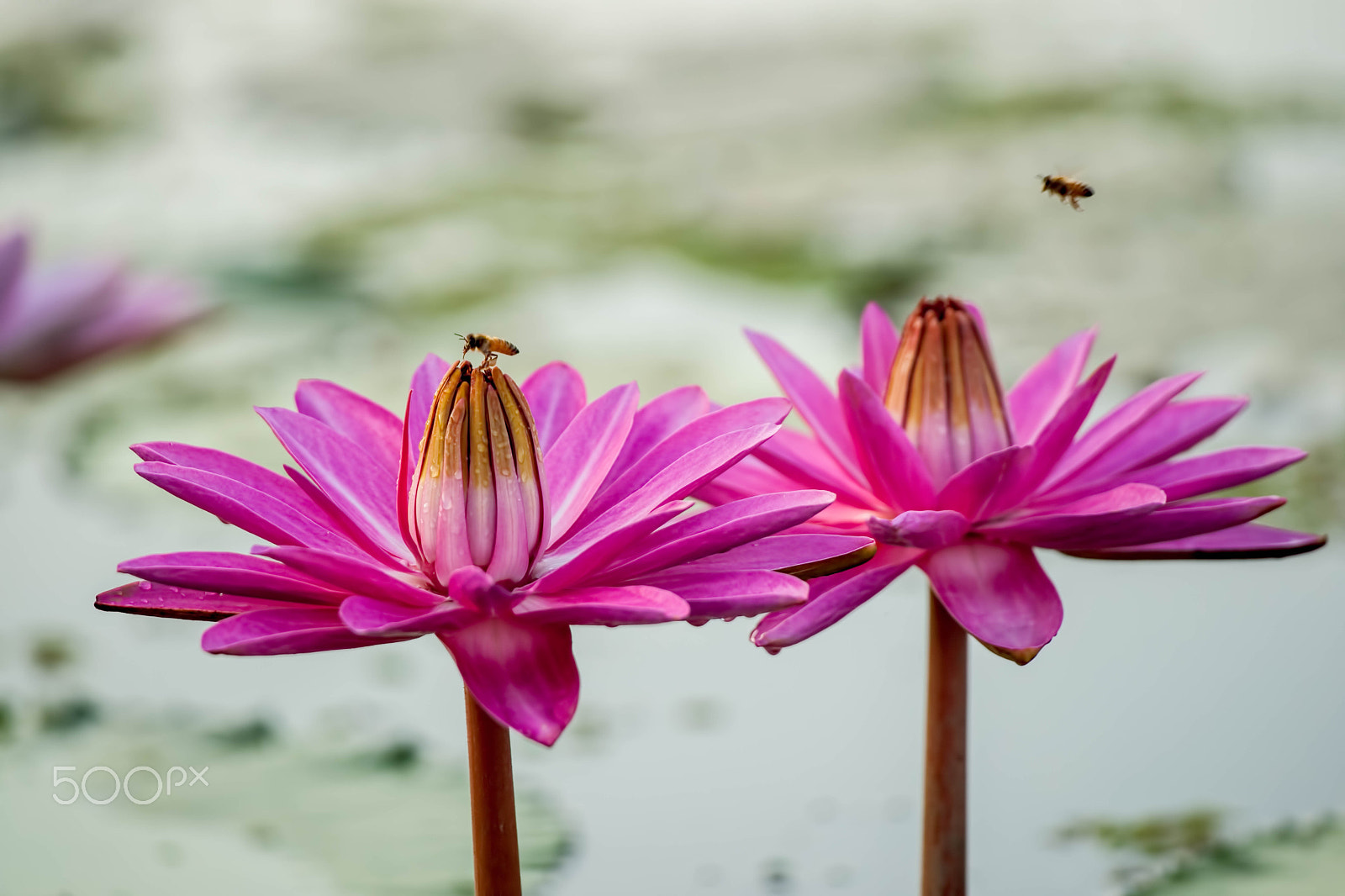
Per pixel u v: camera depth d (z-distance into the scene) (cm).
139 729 122
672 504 104
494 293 198
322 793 118
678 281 200
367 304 197
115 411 165
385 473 107
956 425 109
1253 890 112
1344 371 159
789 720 125
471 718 106
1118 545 107
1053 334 173
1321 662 126
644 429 109
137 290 141
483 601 103
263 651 102
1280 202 219
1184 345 168
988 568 107
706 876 116
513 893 106
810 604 106
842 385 107
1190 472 109
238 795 118
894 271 199
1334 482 136
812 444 111
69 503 145
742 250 211
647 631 131
